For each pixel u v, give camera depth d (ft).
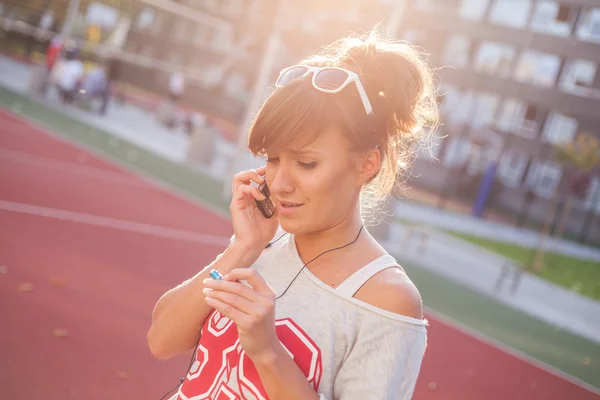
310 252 5.42
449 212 91.20
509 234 88.17
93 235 29.30
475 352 28.17
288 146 4.83
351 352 4.99
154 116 92.94
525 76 123.03
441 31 124.06
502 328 34.01
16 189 33.53
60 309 19.80
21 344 16.87
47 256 24.48
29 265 22.86
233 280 4.76
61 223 29.71
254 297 4.62
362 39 5.83
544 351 32.07
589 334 39.50
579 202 113.91
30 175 37.86
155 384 16.99
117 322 20.17
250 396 5.05
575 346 35.29
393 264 5.23
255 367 5.08
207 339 5.46
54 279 21.90
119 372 16.98
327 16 89.71
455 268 46.78
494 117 124.26
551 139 120.67
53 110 70.59
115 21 95.61
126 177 46.09
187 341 5.81
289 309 5.17
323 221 5.06
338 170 4.90
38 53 109.81
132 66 122.31
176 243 32.68
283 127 4.76
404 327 4.93
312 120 4.75
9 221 27.68
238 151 49.11
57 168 42.27
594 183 112.68
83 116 72.95
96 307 20.85
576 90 119.55
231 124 113.60
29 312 18.92
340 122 4.82
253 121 4.96
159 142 70.33
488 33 122.52
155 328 5.87
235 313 4.60
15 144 46.37
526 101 121.70
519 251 70.64
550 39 119.65
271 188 5.05
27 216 29.25
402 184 5.88
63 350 17.24
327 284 5.19
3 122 54.54
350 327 4.99
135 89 122.42
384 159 5.32
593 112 117.39
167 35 115.44
